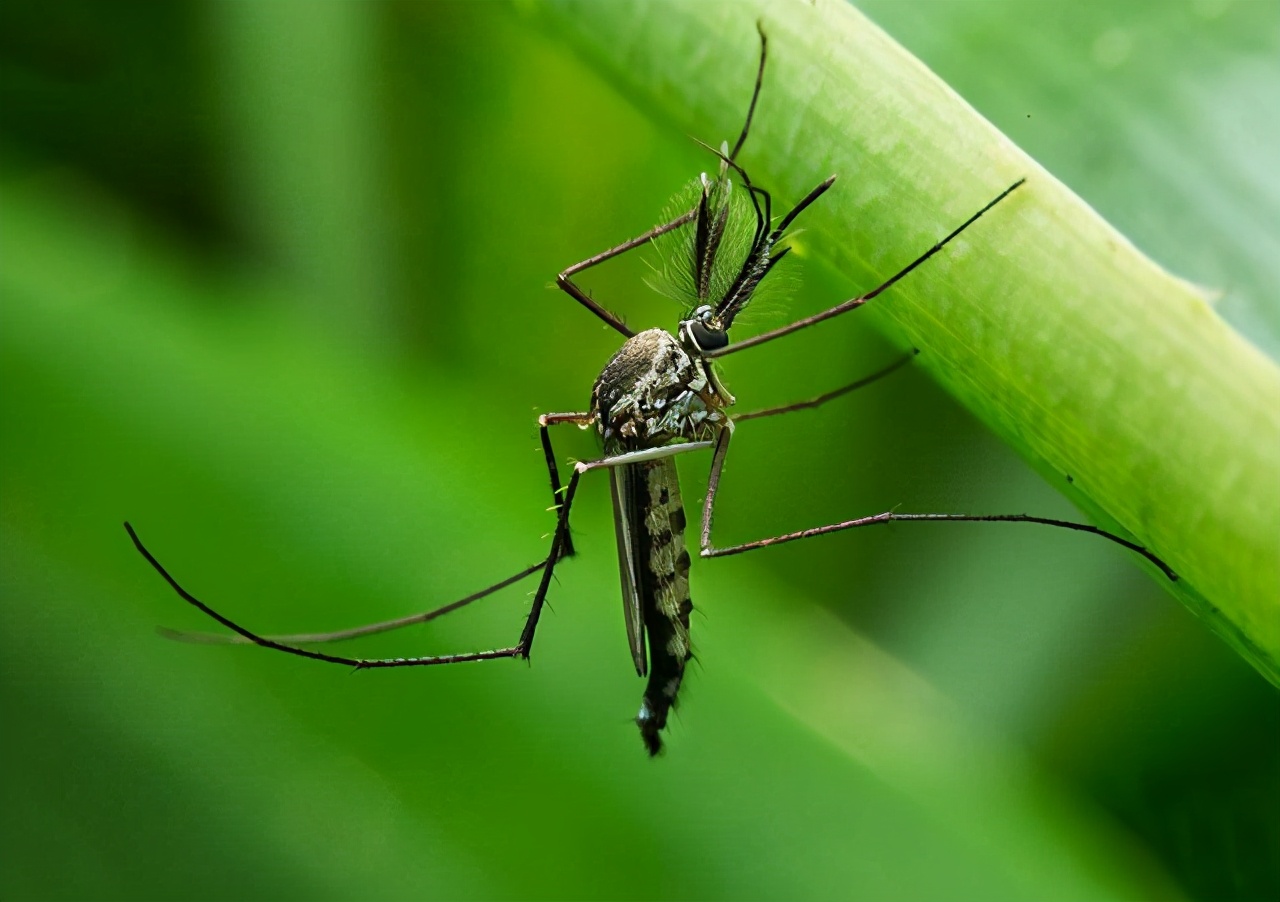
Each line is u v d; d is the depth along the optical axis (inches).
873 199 2.7
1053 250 2.6
